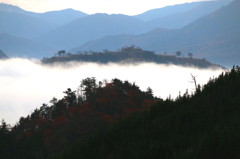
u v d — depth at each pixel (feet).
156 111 237.86
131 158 175.63
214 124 173.68
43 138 428.15
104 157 204.95
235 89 210.59
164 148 167.32
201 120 184.65
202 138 150.51
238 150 133.08
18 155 364.58
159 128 199.72
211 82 238.27
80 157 219.61
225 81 228.43
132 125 231.09
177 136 177.99
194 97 234.79
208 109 197.77
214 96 211.00
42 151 380.37
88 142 231.30
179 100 243.81
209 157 136.67
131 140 202.28
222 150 135.33
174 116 208.33
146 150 172.86
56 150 384.88
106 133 233.96
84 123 435.53
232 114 179.11
